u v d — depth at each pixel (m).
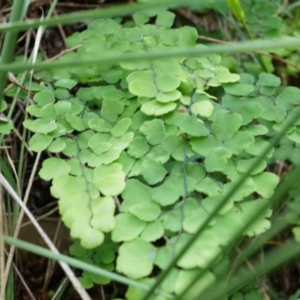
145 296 0.40
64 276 0.49
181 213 0.43
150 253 0.42
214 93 0.53
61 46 0.57
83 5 0.58
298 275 0.51
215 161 0.45
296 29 0.58
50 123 0.47
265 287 0.48
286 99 0.48
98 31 0.51
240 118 0.46
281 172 0.53
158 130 0.46
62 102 0.48
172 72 0.48
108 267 0.45
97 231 0.42
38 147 0.46
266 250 0.49
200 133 0.46
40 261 0.50
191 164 0.45
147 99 0.48
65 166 0.45
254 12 0.56
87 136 0.47
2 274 0.45
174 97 0.47
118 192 0.44
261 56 0.55
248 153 0.47
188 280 0.41
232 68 0.55
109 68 0.50
